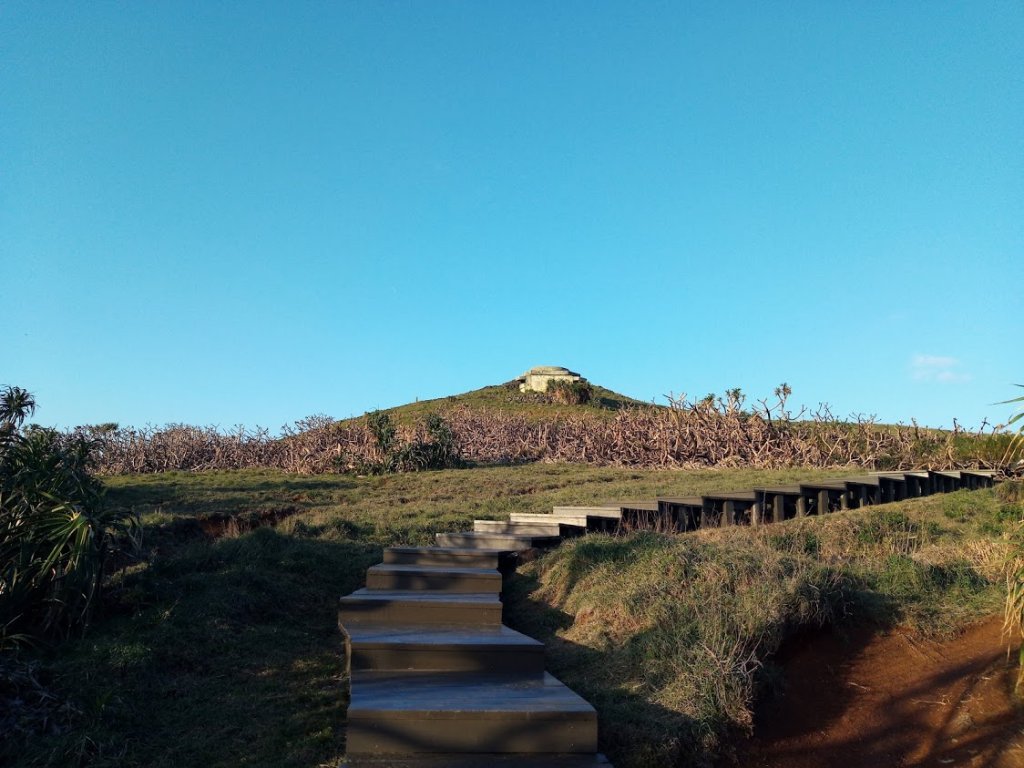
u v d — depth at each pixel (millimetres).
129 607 7289
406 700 5191
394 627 7090
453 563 9164
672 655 6074
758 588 6934
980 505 11531
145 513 11594
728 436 21062
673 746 5043
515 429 27125
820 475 16359
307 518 11891
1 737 4996
